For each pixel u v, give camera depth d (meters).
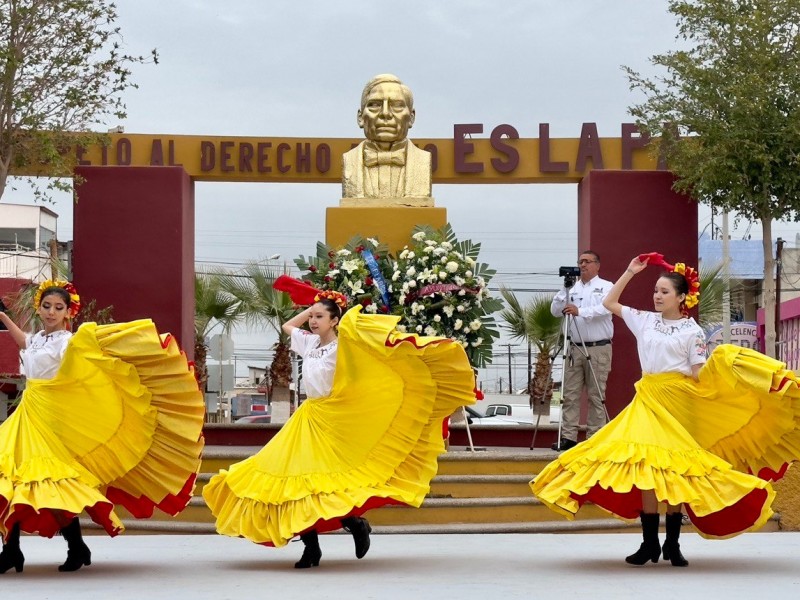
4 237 47.72
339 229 16.44
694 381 9.23
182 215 19.39
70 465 8.77
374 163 17.27
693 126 18.95
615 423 9.23
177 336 19.28
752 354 9.09
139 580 8.52
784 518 12.40
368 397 9.20
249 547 10.88
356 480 9.08
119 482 9.13
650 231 19.36
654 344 9.26
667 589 7.95
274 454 9.13
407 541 11.24
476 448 16.77
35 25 19.23
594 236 19.36
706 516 9.18
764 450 9.43
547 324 28.38
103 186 19.39
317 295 9.62
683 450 8.91
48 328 9.15
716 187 18.73
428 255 14.43
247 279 29.56
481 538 11.53
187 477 9.12
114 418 8.92
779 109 18.92
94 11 19.45
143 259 19.30
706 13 19.16
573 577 8.55
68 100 19.23
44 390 8.87
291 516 8.86
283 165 19.97
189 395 9.08
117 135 19.89
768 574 8.73
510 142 20.02
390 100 17.25
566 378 14.11
